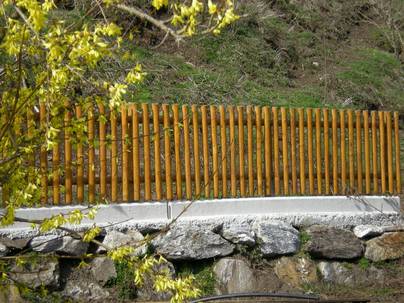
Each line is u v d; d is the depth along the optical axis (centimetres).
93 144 451
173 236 850
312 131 953
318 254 925
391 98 1700
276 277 890
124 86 401
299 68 1702
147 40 1467
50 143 397
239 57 1571
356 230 965
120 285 811
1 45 391
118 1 406
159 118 859
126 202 841
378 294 910
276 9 1909
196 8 381
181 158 888
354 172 988
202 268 867
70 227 803
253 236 893
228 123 904
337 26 1983
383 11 2089
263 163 933
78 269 804
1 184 419
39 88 402
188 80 1415
